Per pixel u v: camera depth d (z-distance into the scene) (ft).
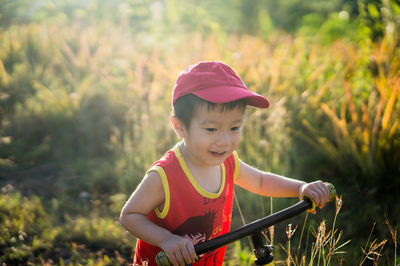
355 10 26.20
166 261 4.85
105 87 17.43
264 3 36.73
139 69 16.69
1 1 26.91
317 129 13.96
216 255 6.16
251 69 16.35
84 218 11.18
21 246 9.58
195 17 29.01
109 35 22.53
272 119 13.37
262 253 5.12
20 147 15.37
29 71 18.93
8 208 10.96
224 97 5.06
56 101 16.63
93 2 27.35
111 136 15.29
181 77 5.46
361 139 12.41
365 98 14.10
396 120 12.07
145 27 26.17
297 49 20.61
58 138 15.79
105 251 9.84
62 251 9.73
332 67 17.48
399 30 15.87
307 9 33.63
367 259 8.64
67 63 19.29
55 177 13.70
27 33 21.43
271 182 6.35
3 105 17.28
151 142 14.11
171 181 5.45
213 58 18.03
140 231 5.27
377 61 14.75
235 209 11.43
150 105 15.58
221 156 5.40
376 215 10.26
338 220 10.25
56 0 27.89
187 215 5.60
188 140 5.42
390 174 11.68
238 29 33.27
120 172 13.46
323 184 5.77
